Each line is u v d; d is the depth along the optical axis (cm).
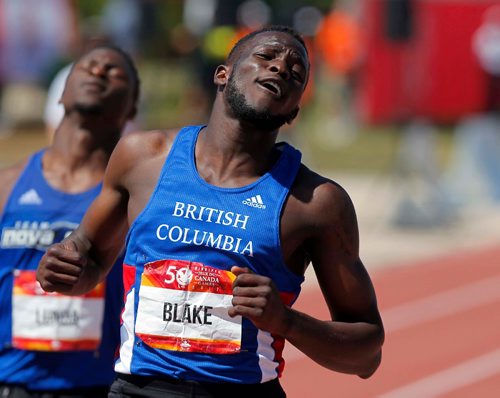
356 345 1130
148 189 1155
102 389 1519
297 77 1131
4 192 1562
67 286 1198
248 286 1045
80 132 1569
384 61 8994
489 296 4072
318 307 3594
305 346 1102
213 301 1097
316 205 1123
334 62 8900
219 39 5525
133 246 1134
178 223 1113
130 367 1128
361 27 8956
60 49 8044
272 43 1130
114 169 1196
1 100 8631
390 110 9025
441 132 9069
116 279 1516
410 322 3647
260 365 1115
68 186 1555
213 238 1102
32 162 1580
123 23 6053
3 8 7900
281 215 1116
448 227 5416
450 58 8819
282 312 1064
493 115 7919
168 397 1108
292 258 1134
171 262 1105
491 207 6109
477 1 8812
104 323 1514
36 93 10144
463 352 3244
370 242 4975
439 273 4450
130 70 1617
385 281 4278
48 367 1510
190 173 1135
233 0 5631
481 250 4975
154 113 8769
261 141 1140
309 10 8538
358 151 7881
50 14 7994
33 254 1527
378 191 6106
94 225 1233
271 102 1111
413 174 6062
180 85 10212
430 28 8738
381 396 2764
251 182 1131
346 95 9225
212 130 1154
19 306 1516
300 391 2767
